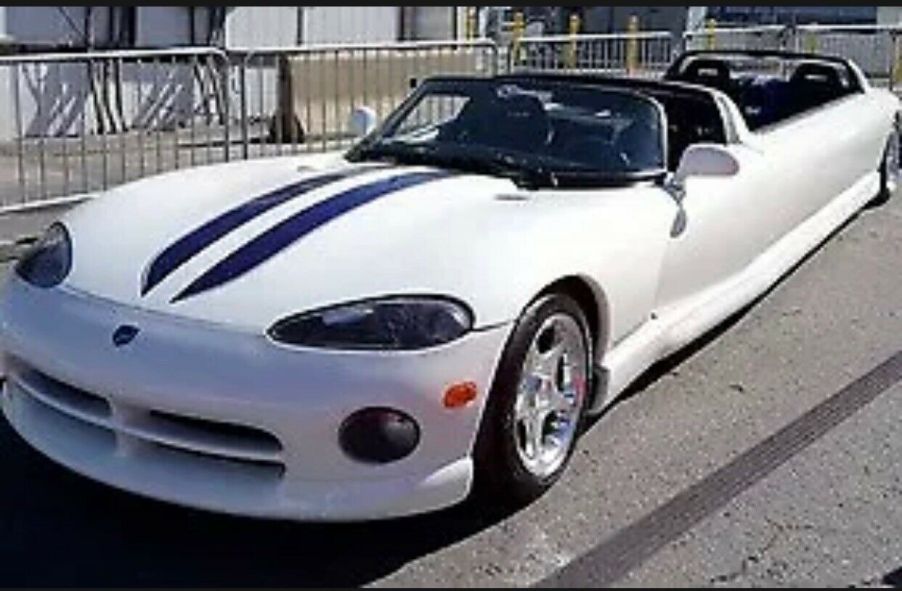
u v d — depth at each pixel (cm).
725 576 294
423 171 398
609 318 365
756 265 515
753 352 494
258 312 294
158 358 290
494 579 291
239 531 314
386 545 309
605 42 1157
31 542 304
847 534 321
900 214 790
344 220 334
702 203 434
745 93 706
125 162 815
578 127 435
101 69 977
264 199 354
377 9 1354
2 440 365
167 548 304
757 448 385
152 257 321
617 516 329
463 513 328
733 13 2644
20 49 1034
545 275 323
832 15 2491
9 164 848
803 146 561
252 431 290
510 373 312
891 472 367
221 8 1198
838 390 448
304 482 291
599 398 371
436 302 300
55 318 312
